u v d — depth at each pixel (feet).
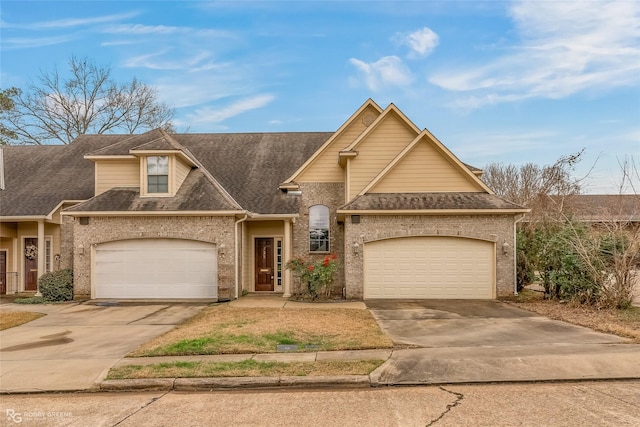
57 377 21.25
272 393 19.12
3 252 57.31
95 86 100.01
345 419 15.96
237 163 64.64
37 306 44.80
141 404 17.97
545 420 15.58
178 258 49.14
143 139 57.88
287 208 54.44
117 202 50.08
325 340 27.17
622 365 21.47
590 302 39.47
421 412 16.51
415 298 47.57
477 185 50.78
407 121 54.13
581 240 39.99
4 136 88.84
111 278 49.21
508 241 46.98
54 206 54.34
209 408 17.34
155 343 27.17
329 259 49.44
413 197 49.98
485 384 19.72
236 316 36.40
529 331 29.78
